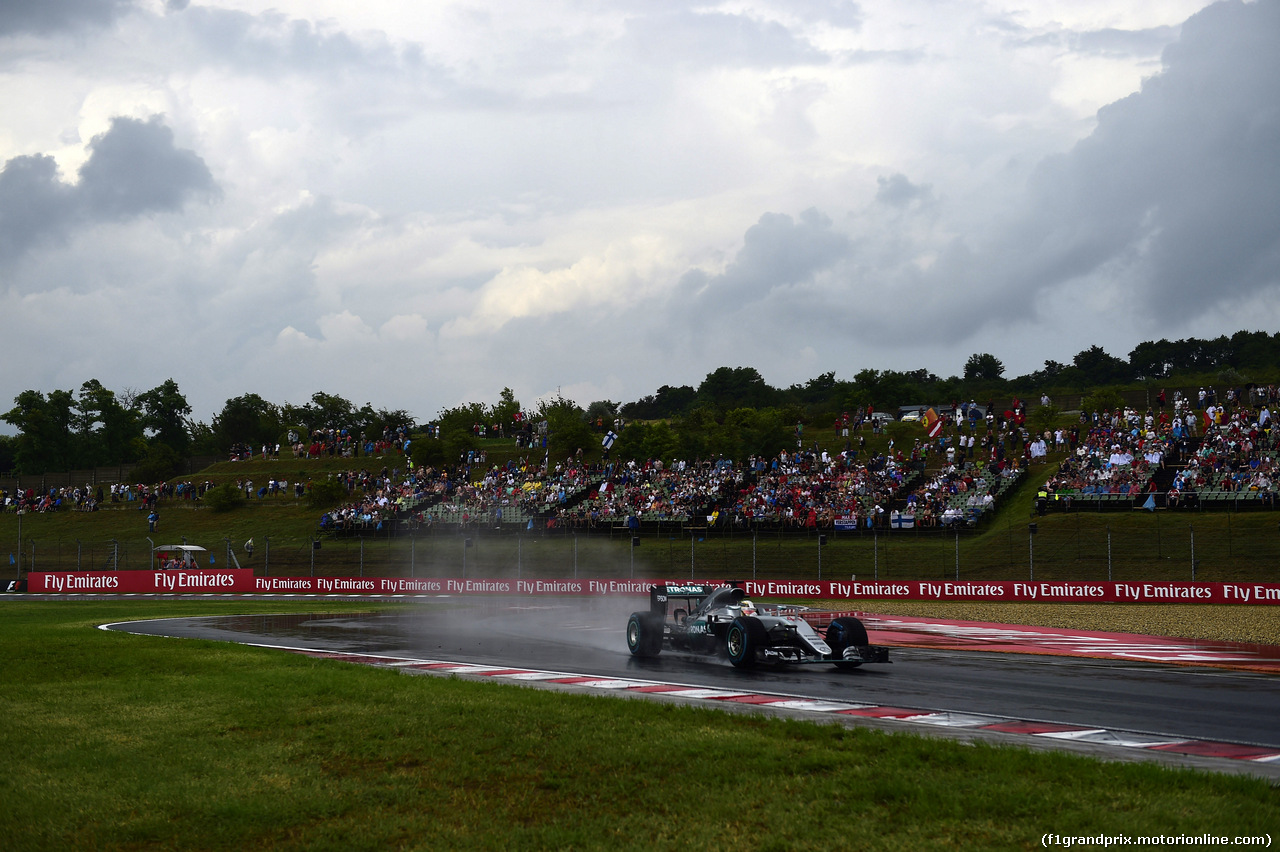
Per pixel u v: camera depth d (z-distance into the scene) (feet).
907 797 22.47
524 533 179.52
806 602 125.59
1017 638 76.38
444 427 299.79
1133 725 33.50
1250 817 20.62
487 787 24.38
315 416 394.32
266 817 21.88
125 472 297.74
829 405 329.93
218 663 48.96
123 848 20.25
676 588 61.26
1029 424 209.77
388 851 19.90
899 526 153.17
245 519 222.48
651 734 29.63
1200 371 429.79
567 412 310.24
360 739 29.43
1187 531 134.21
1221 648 67.36
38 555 209.87
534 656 58.59
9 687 40.55
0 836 20.76
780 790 23.36
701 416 262.06
